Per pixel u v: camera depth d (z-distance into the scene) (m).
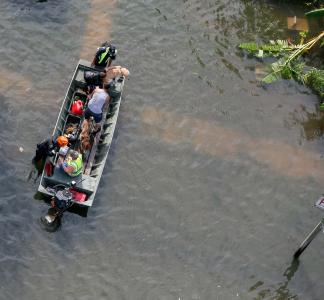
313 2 30.47
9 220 21.22
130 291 20.28
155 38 27.66
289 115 26.19
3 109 23.98
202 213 22.55
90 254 20.88
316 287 21.44
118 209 22.08
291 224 22.83
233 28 28.84
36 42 26.42
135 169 23.25
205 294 20.64
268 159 24.50
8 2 27.50
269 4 30.14
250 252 21.88
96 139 22.97
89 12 27.88
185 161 23.84
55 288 19.97
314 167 24.62
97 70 24.33
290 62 27.72
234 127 25.28
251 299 20.81
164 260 21.14
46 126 23.84
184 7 29.12
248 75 27.22
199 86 26.36
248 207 23.02
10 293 19.66
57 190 21.22
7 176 22.25
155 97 25.56
